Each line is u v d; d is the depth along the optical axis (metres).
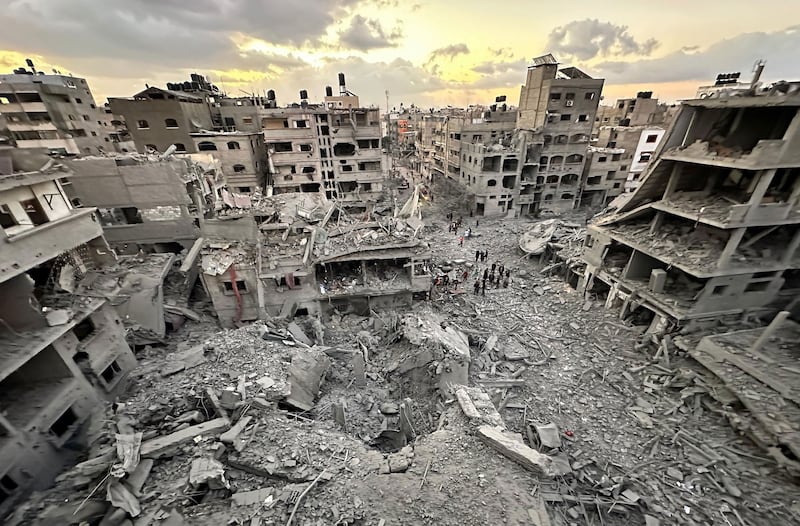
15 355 12.48
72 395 14.40
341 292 24.34
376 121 41.91
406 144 89.88
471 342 22.78
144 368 16.30
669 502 12.91
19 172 15.44
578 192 52.12
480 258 37.09
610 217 26.61
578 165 50.12
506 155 48.12
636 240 23.42
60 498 10.26
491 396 18.03
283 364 16.11
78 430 14.38
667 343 20.17
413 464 12.18
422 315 23.67
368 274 26.59
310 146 41.47
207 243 22.02
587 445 15.37
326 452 12.52
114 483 10.39
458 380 18.05
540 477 11.91
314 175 42.75
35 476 12.53
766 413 14.33
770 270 18.80
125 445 11.27
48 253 14.65
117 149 53.91
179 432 12.02
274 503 10.60
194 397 13.60
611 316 24.72
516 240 41.81
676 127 20.69
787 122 18.47
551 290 29.67
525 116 50.50
